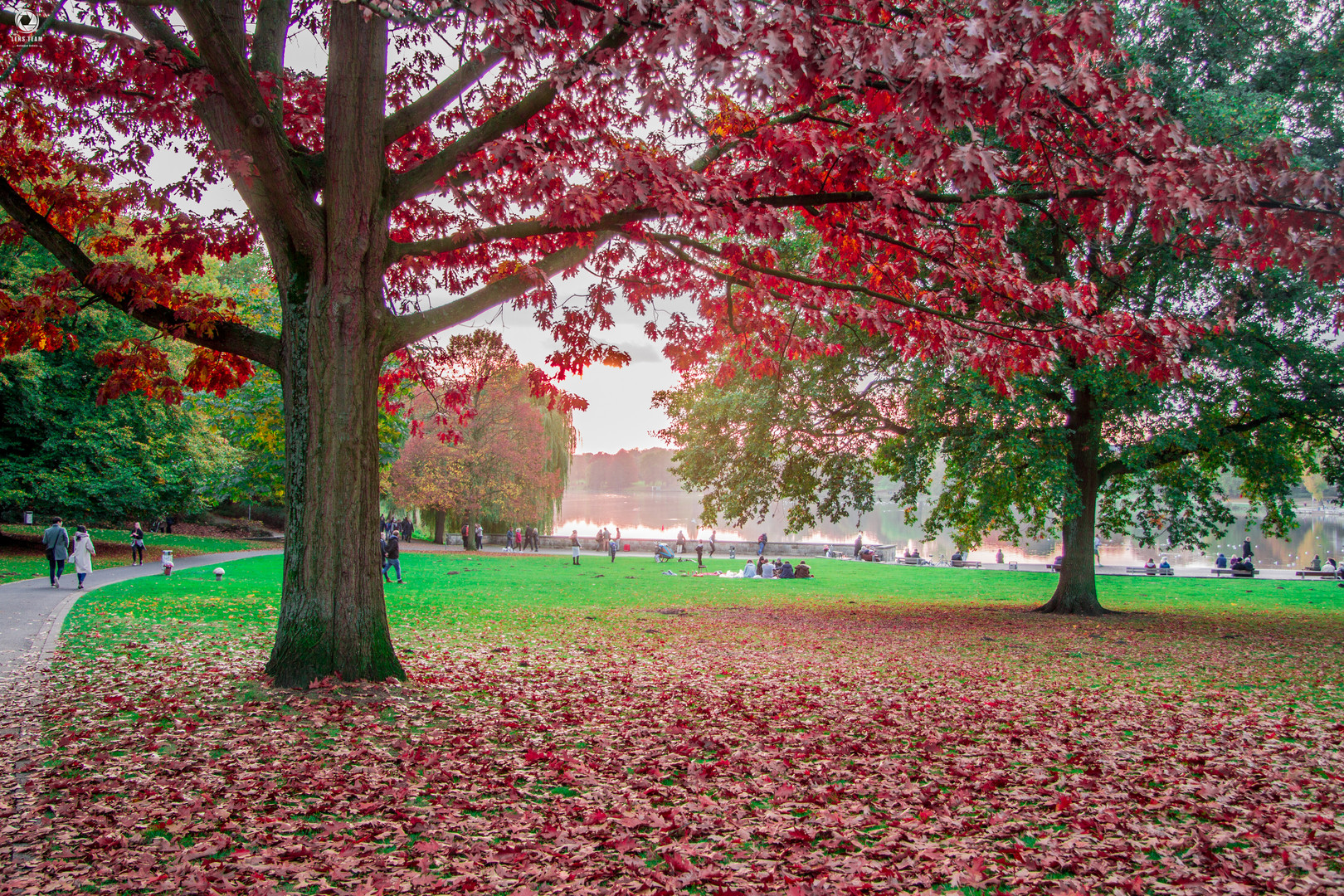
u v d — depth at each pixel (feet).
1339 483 59.31
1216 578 108.47
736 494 64.64
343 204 25.79
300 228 25.40
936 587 91.61
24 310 27.86
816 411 61.36
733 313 34.22
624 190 20.66
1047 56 19.86
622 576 100.27
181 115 28.94
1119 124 23.47
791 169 21.80
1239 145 45.68
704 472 67.00
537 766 19.26
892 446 66.33
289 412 26.78
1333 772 19.94
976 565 130.62
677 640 45.88
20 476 83.61
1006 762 20.58
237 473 133.69
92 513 89.56
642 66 17.88
